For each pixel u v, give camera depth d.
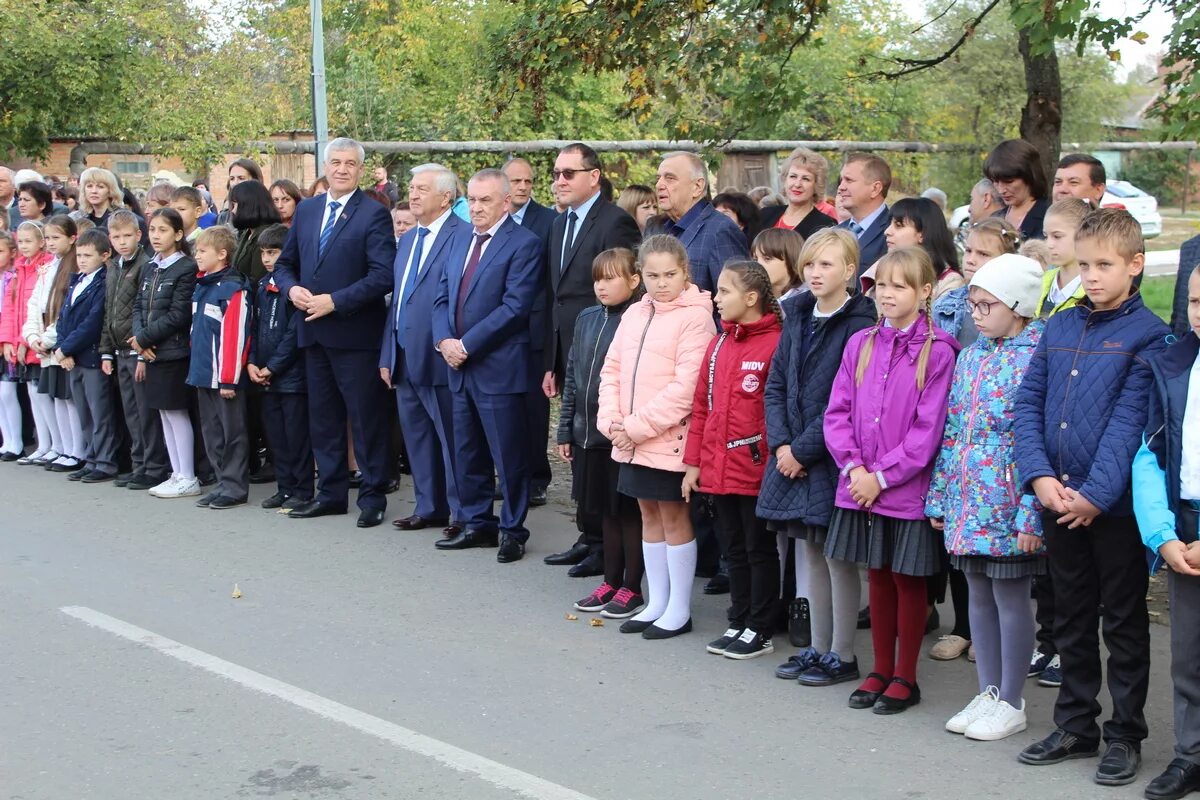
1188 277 4.62
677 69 9.02
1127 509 4.05
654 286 5.64
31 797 3.99
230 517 7.85
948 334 4.69
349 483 8.52
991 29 18.23
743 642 5.38
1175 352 3.95
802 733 4.52
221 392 7.93
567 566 6.82
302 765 4.22
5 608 5.94
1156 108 7.54
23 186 10.04
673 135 9.59
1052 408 4.18
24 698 4.84
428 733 4.50
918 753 4.34
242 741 4.43
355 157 7.59
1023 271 4.39
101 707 4.75
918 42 19.22
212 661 5.24
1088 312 4.20
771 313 5.34
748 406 5.26
